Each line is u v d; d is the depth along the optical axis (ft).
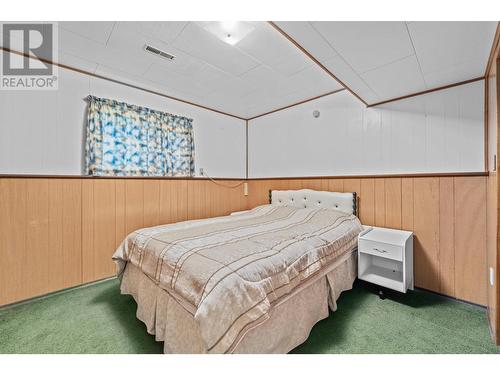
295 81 8.66
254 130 12.81
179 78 8.38
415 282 7.29
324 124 9.78
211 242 5.34
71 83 7.57
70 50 6.64
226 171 12.26
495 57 4.53
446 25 4.10
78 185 7.60
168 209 9.76
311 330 5.30
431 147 7.04
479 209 6.23
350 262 6.97
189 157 10.49
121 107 8.50
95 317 5.88
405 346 4.78
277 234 6.23
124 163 8.55
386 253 6.43
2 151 6.42
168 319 4.47
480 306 6.18
